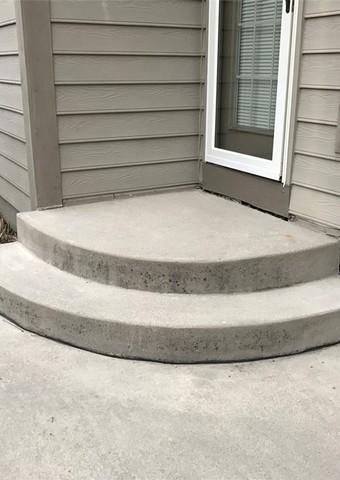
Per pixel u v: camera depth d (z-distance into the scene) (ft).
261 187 11.60
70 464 6.15
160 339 8.15
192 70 12.73
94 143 12.03
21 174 12.65
